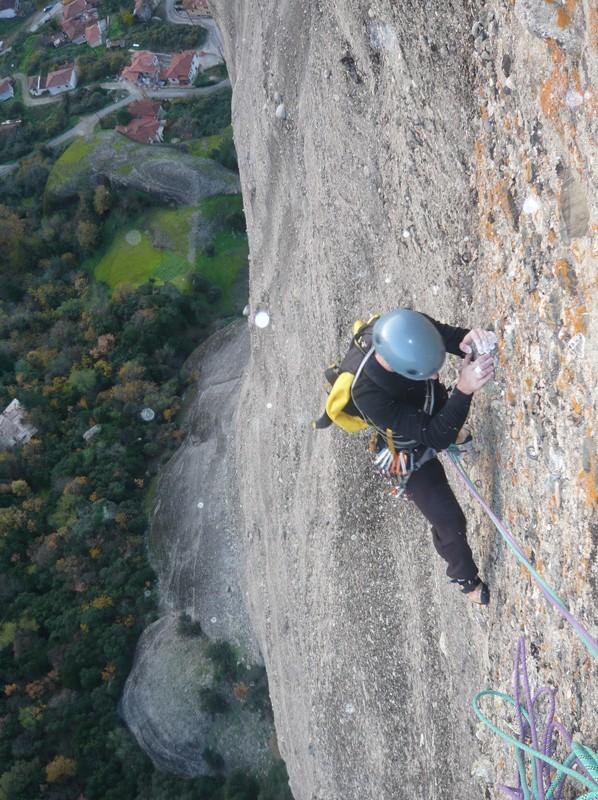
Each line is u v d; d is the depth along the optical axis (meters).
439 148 5.09
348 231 7.84
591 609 3.22
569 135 3.17
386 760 7.08
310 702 9.82
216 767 22.50
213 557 24.09
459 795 5.08
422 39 5.14
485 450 4.25
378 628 7.03
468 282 4.71
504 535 3.38
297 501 10.61
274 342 12.59
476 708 3.41
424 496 3.87
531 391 3.65
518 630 4.00
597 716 3.20
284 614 11.65
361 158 7.10
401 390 3.38
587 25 2.88
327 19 7.69
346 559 7.90
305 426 10.43
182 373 32.75
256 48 12.30
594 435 3.09
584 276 3.11
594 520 3.14
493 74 4.12
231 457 22.69
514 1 3.72
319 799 10.00
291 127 10.34
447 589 5.27
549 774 3.37
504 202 4.01
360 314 7.83
